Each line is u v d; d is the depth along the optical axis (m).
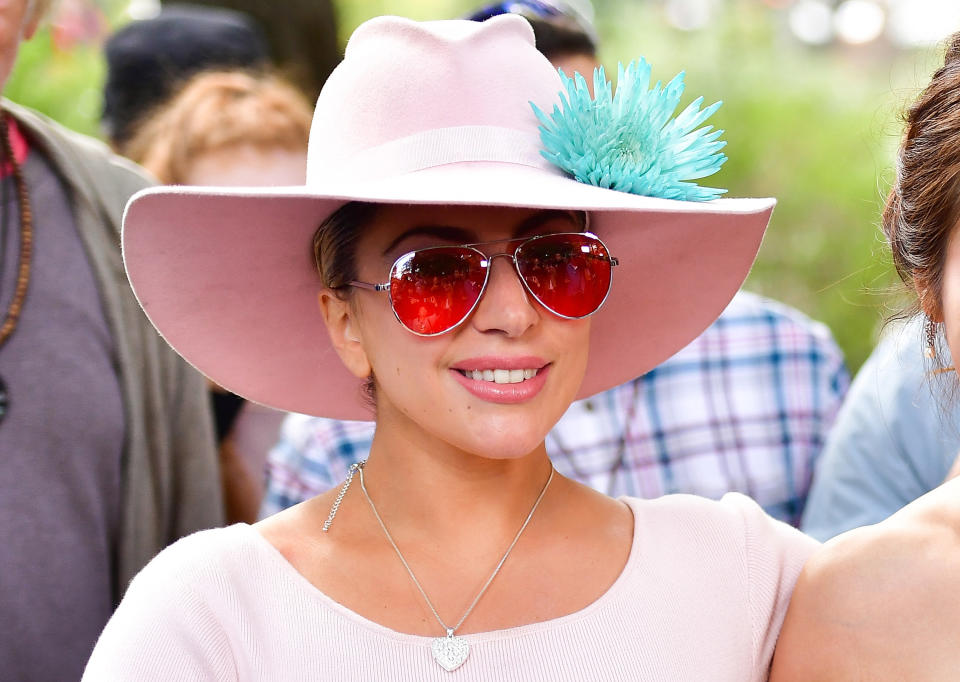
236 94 5.52
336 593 2.89
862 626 2.96
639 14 10.02
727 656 2.97
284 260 3.13
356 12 10.31
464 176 2.82
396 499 3.03
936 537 2.97
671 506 3.19
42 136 4.20
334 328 3.11
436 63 2.89
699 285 3.40
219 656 2.80
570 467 4.68
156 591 2.88
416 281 2.83
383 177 2.88
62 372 4.01
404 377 2.91
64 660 3.98
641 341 3.51
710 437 4.77
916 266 2.95
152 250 2.99
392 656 2.78
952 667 2.87
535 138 2.93
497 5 4.62
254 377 3.35
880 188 3.63
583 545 3.04
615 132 2.89
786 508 4.81
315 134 3.09
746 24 9.72
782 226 8.40
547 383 2.91
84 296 4.11
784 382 4.89
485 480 3.00
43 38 7.05
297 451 4.78
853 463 4.50
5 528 3.88
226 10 6.80
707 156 2.98
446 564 2.97
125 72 5.77
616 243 3.27
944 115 2.85
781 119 8.77
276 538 3.01
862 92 9.11
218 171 5.34
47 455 3.96
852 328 8.05
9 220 4.07
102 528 4.10
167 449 4.34
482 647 2.80
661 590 2.97
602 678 2.82
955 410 4.11
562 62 4.52
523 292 2.83
